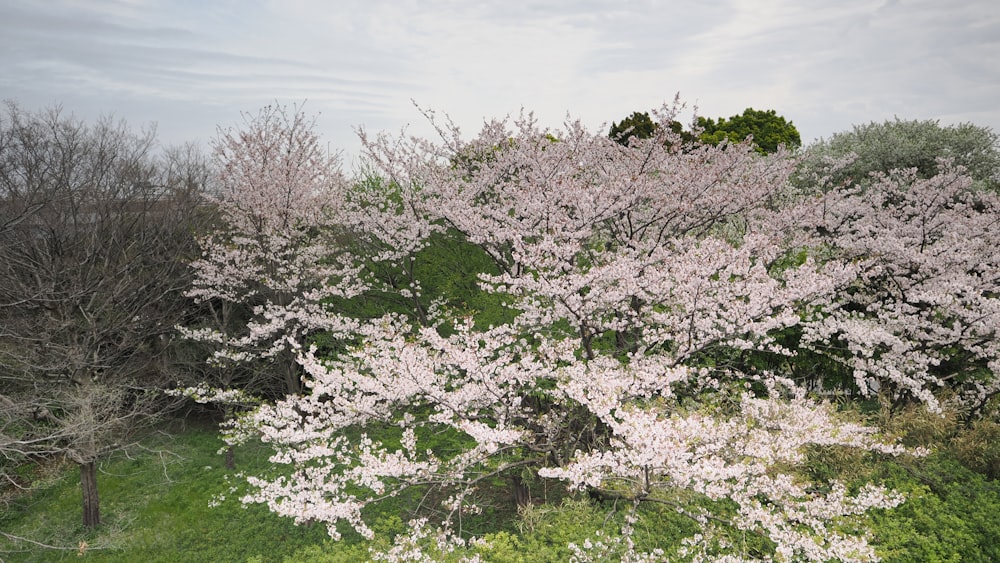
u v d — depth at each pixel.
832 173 19.66
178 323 16.70
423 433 12.88
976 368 13.07
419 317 14.58
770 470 8.80
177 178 19.45
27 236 14.38
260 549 11.73
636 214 13.16
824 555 7.05
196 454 16.64
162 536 12.51
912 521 8.91
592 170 14.61
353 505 8.86
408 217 14.70
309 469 10.02
